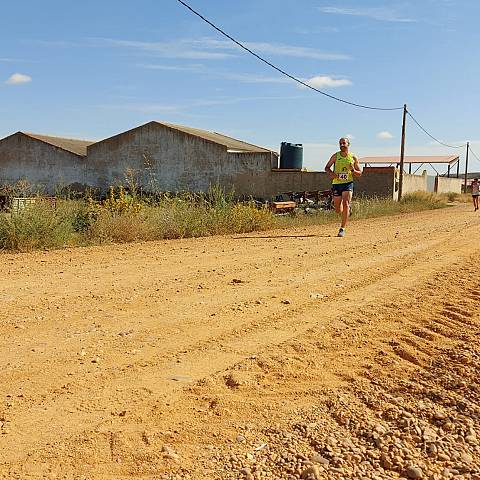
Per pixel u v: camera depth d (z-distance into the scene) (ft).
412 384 12.96
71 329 16.19
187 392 12.18
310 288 22.17
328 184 114.01
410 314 18.53
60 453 9.64
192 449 10.05
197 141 126.41
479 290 22.20
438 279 24.13
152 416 11.07
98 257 29.86
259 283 23.04
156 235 40.86
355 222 60.90
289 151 124.98
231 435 10.54
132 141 132.67
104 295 20.43
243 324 17.07
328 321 17.47
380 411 11.71
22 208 35.70
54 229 35.22
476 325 17.65
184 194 54.85
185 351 14.62
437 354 14.96
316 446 10.31
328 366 14.03
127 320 17.26
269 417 11.30
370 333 16.47
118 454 9.73
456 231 46.39
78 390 12.05
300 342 15.42
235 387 12.58
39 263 27.55
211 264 27.76
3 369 13.03
